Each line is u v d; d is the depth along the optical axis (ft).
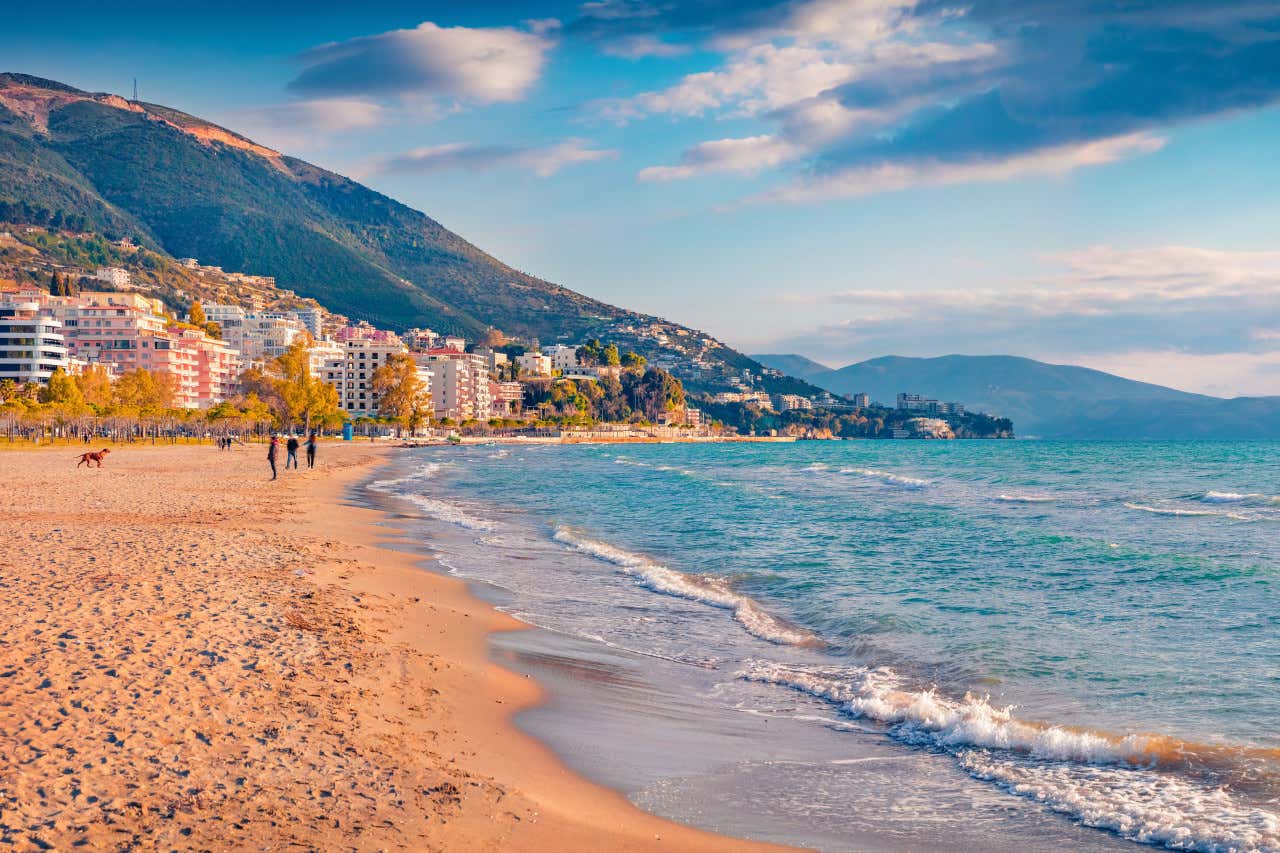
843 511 153.89
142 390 571.28
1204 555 100.73
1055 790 35.53
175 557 74.74
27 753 30.12
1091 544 107.96
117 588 58.65
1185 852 30.50
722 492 201.77
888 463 404.36
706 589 79.66
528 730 40.86
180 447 461.78
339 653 48.67
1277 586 80.48
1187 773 37.01
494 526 130.21
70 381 503.61
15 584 58.49
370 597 67.10
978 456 519.19
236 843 25.48
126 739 32.30
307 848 25.63
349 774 31.78
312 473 234.79
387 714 39.70
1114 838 31.55
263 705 37.96
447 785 31.91
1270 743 40.14
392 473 277.23
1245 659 54.95
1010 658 55.47
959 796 35.09
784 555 100.48
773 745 40.91
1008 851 30.30
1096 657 55.67
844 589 79.46
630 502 174.29
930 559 97.19
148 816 26.63
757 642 60.80
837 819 32.60
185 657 43.45
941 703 46.34
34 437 463.01
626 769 36.88
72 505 124.26
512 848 27.58
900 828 31.99
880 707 45.98
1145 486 225.15
